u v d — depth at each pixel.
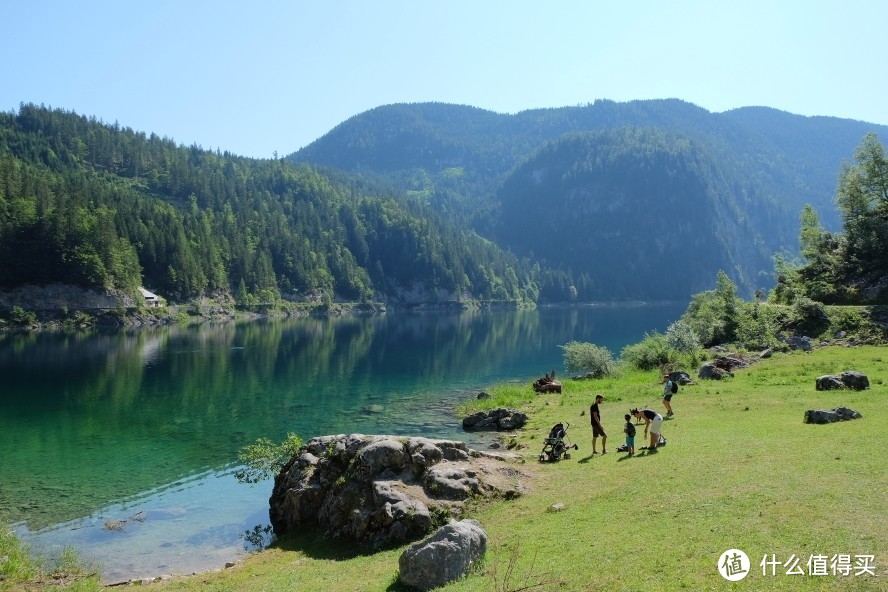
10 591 17.48
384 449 21.27
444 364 78.69
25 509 26.81
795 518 13.38
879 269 73.75
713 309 70.06
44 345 100.81
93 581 18.36
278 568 18.02
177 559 21.33
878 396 29.28
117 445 37.84
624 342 110.81
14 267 135.62
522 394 48.22
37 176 179.50
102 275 144.62
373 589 14.05
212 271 187.75
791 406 29.64
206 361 81.38
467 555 13.88
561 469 22.92
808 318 62.66
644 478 18.91
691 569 11.58
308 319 192.25
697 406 32.84
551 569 12.79
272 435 40.16
